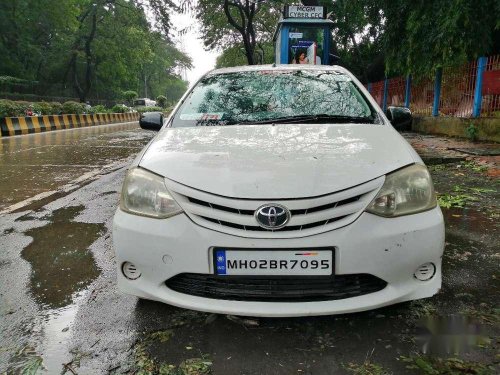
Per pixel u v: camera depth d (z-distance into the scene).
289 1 17.75
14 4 29.27
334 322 2.22
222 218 1.98
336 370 1.86
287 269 1.96
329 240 1.93
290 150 2.28
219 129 2.72
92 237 3.68
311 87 3.25
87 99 41.62
